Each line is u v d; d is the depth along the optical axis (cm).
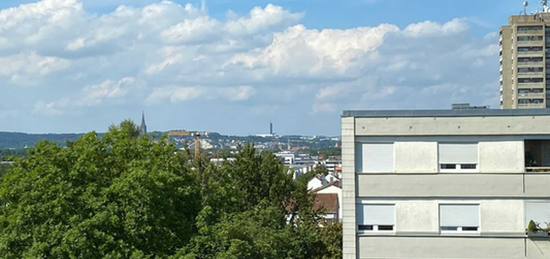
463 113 2814
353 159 2870
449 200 2831
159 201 2797
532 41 11675
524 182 2794
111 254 2492
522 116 2792
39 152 2892
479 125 2811
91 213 2620
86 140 3088
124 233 2680
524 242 2797
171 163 3159
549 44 11631
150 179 2748
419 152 2852
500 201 2806
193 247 2858
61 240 2508
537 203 2791
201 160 4819
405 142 2862
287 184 4419
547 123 2773
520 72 11700
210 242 2884
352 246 2866
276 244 3603
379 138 2877
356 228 2880
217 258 2775
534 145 3041
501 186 2805
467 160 2831
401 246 2853
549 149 3016
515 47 11744
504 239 2803
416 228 2842
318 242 4200
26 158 2978
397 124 2855
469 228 2825
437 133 2831
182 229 2902
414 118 2847
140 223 2673
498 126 2803
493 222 2808
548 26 11638
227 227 2984
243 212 3781
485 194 2809
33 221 2611
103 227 2598
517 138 2806
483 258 2809
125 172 2881
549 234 2759
